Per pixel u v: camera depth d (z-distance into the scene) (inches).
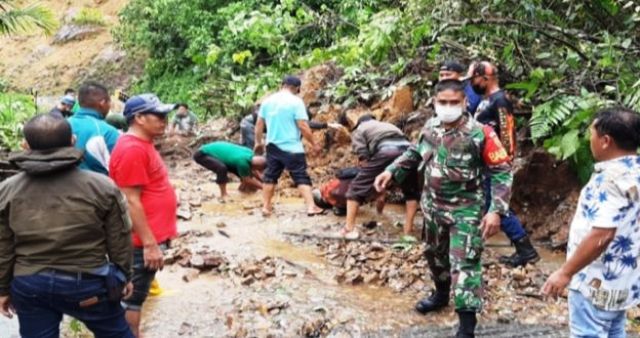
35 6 432.8
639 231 114.7
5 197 114.1
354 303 184.2
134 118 140.0
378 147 233.3
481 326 171.3
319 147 339.6
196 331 166.2
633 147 113.7
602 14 263.1
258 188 322.7
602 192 111.2
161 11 788.0
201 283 199.6
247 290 193.3
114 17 1162.6
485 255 221.6
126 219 120.0
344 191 268.1
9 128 387.9
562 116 225.0
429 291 193.3
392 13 305.9
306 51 433.1
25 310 116.6
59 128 114.2
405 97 317.7
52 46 1130.0
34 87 1054.4
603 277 115.4
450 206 159.8
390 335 165.6
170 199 147.8
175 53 816.3
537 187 251.4
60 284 113.8
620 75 233.5
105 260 119.3
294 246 236.2
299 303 183.3
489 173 155.6
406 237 234.5
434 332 167.5
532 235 244.8
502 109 195.0
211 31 721.0
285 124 270.1
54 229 112.8
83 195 114.3
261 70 452.4
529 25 249.1
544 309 181.0
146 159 139.6
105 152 171.9
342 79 342.6
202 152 314.3
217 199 311.4
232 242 239.6
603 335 118.1
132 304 144.9
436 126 161.5
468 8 268.5
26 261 114.3
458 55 293.3
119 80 990.4
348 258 218.5
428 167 163.0
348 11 426.3
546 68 259.0
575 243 116.5
